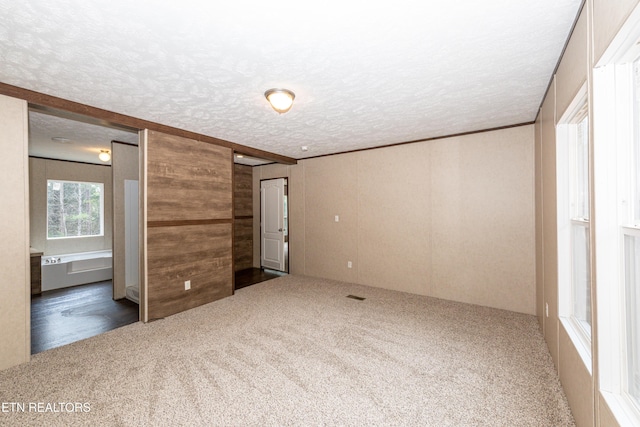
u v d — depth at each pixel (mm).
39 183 5816
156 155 3549
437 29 1713
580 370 1677
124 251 4574
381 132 4016
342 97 2742
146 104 2916
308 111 3131
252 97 2742
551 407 1940
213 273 4246
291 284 5199
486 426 1779
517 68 2201
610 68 1318
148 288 3473
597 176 1353
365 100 2818
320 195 5676
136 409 1927
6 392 2113
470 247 4047
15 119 2500
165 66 2146
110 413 1888
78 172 6289
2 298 2439
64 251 6117
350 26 1681
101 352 2713
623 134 1295
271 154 5355
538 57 2041
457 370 2396
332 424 1800
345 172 5320
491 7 1522
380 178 4887
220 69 2195
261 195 6676
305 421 1823
